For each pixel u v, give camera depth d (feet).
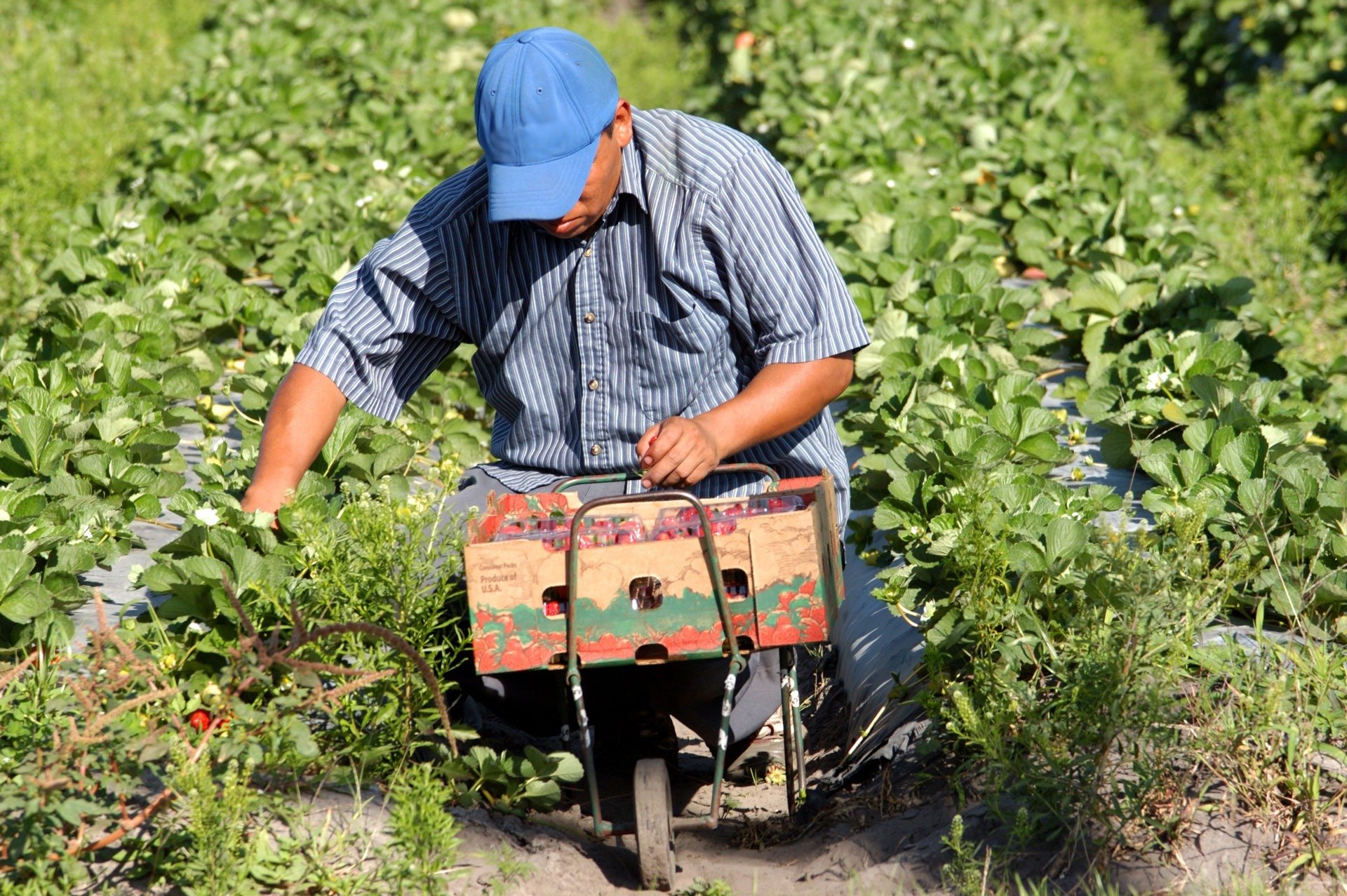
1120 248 86.89
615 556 34.94
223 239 90.38
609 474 41.16
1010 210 97.60
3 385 60.59
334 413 42.93
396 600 36.81
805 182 109.60
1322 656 38.37
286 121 116.98
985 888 33.37
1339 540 43.78
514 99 36.35
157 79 179.22
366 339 42.52
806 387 39.37
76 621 45.16
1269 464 49.37
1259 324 70.90
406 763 37.81
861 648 51.52
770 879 36.86
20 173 113.91
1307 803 34.86
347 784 36.29
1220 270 84.33
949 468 50.14
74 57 188.55
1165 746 35.35
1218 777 35.78
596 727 42.86
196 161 109.29
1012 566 41.55
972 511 42.75
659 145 39.86
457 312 42.22
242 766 33.78
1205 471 50.98
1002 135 120.37
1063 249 91.25
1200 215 117.60
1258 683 37.42
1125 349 67.05
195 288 79.00
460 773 37.01
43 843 30.83
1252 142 142.82
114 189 115.14
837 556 40.11
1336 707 38.09
